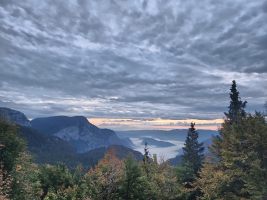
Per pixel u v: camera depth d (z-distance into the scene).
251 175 32.25
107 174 34.94
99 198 34.16
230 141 37.53
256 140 32.94
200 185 43.53
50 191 35.88
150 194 37.91
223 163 38.22
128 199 35.00
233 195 34.62
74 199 34.53
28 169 29.33
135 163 36.72
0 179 21.89
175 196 40.88
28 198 27.45
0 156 25.20
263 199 30.92
